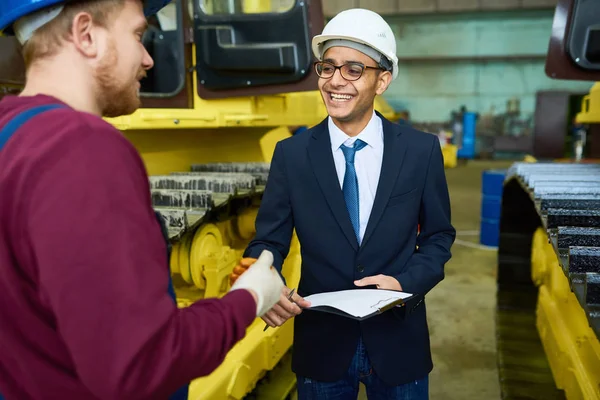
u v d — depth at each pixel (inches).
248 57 100.3
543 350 126.0
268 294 35.7
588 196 76.3
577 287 49.4
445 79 648.4
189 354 27.9
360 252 60.1
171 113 91.7
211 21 101.0
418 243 65.9
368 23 56.2
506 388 108.7
